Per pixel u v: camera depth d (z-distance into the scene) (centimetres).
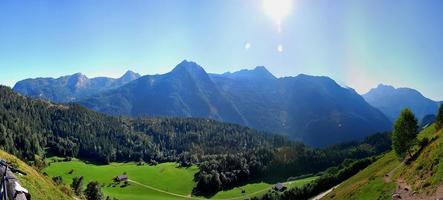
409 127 8462
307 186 17400
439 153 5753
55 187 8181
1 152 7838
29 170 7781
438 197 4516
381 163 10350
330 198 9988
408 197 5231
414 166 6450
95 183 17588
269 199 18950
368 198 6375
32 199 6241
